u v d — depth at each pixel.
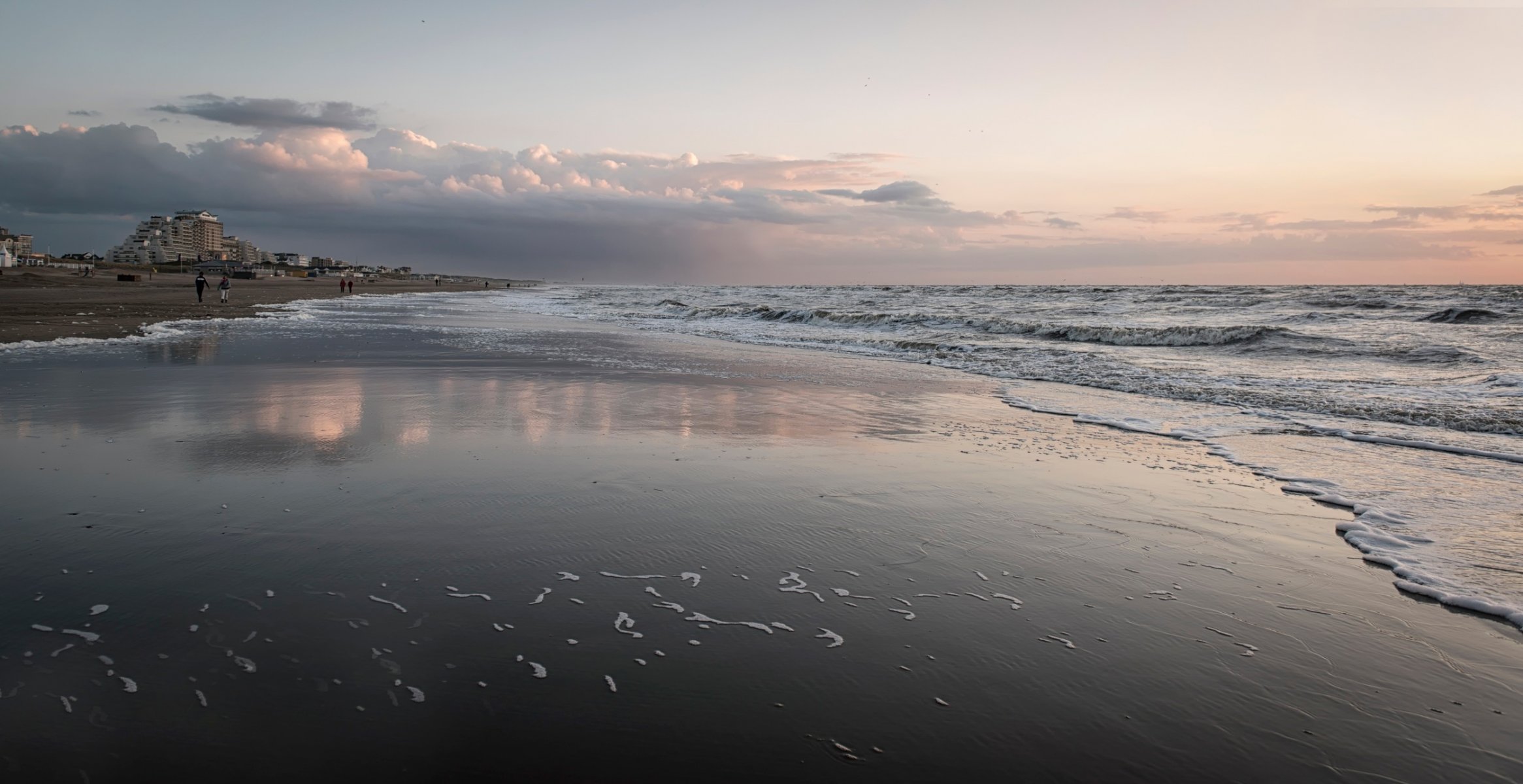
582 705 2.58
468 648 2.94
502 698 2.60
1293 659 3.07
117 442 6.37
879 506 5.05
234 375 10.76
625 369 12.97
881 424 8.20
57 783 2.12
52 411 7.75
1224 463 6.62
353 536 4.16
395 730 2.40
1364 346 16.30
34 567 3.60
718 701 2.63
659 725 2.48
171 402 8.40
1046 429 8.12
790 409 9.09
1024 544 4.38
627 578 3.69
